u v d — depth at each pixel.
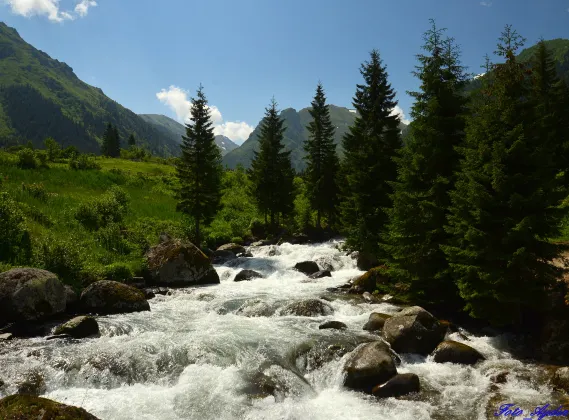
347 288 19.98
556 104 28.73
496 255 12.30
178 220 34.97
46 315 14.34
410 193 16.69
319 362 11.05
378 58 30.98
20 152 41.88
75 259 18.66
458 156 16.08
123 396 9.15
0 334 12.67
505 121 12.89
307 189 41.44
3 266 16.36
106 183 44.69
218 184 32.50
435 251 15.47
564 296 12.79
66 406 6.61
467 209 13.42
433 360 11.38
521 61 13.73
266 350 11.67
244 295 18.72
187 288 20.61
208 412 8.49
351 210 25.70
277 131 40.59
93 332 13.01
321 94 41.06
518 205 12.15
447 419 8.45
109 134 146.75
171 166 84.44
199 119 30.14
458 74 17.08
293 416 8.49
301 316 15.17
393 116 27.97
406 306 16.39
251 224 40.56
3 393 9.05
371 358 10.25
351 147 34.16
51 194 31.27
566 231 19.02
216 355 11.25
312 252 29.78
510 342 12.67
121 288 16.38
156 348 11.66
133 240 25.50
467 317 15.14
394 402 9.20
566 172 23.75
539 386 9.73
